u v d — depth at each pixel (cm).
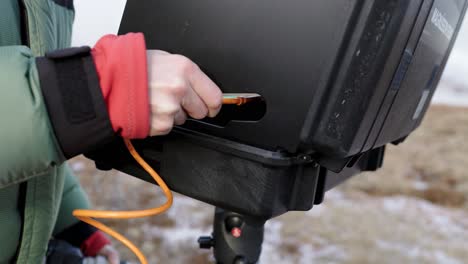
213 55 56
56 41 70
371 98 47
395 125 63
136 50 47
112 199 280
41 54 63
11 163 46
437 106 557
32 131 45
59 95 46
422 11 50
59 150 48
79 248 99
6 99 44
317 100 47
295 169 54
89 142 48
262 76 52
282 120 51
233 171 53
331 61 47
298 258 246
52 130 47
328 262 243
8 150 45
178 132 57
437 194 336
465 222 297
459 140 432
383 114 54
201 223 270
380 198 329
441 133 452
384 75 47
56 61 46
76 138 47
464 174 364
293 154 51
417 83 63
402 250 258
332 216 295
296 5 50
